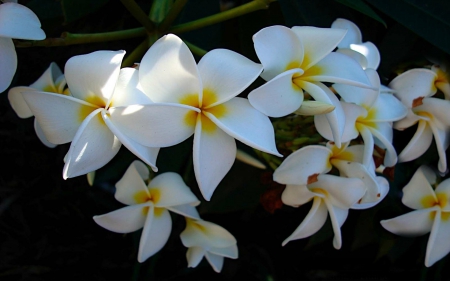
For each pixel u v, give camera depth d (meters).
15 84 0.64
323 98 0.41
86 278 0.67
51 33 0.60
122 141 0.38
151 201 0.47
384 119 0.46
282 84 0.40
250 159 0.53
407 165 0.55
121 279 0.67
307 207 0.64
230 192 0.56
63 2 0.51
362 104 0.45
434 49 0.52
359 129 0.46
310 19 0.54
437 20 0.51
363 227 0.57
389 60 0.54
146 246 0.47
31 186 0.68
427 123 0.50
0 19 0.40
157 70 0.39
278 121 0.48
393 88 0.50
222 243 0.50
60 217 0.68
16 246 0.68
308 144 0.47
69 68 0.39
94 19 0.61
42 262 0.67
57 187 0.68
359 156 0.46
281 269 0.67
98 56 0.39
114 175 0.57
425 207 0.51
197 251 0.50
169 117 0.38
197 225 0.50
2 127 0.67
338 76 0.42
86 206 0.68
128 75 0.39
